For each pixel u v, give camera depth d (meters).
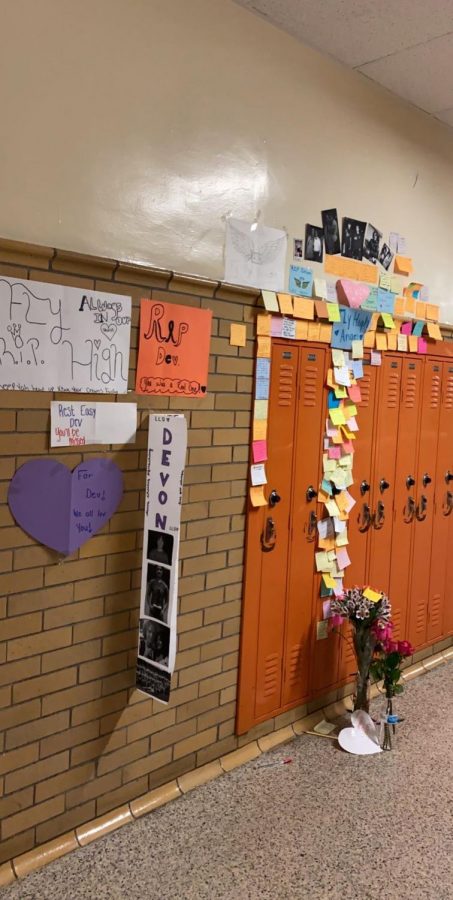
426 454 3.34
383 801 2.35
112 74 1.94
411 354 3.17
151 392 2.12
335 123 2.68
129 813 2.20
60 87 1.83
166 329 2.14
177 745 2.36
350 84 2.73
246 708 2.58
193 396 2.25
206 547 2.37
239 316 2.37
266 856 2.05
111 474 2.04
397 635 3.32
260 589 2.58
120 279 2.00
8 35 1.71
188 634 2.35
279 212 2.50
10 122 1.73
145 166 2.06
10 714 1.88
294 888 1.93
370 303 2.90
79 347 1.92
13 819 1.92
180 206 2.17
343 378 2.78
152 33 2.02
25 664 1.90
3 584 1.82
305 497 2.71
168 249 2.15
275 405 2.54
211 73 2.21
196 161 2.20
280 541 2.63
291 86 2.48
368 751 2.65
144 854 2.04
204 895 1.89
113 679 2.13
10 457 1.80
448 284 3.42
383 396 3.04
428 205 3.22
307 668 2.84
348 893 1.92
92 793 2.12
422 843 2.14
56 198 1.85
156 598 2.03
